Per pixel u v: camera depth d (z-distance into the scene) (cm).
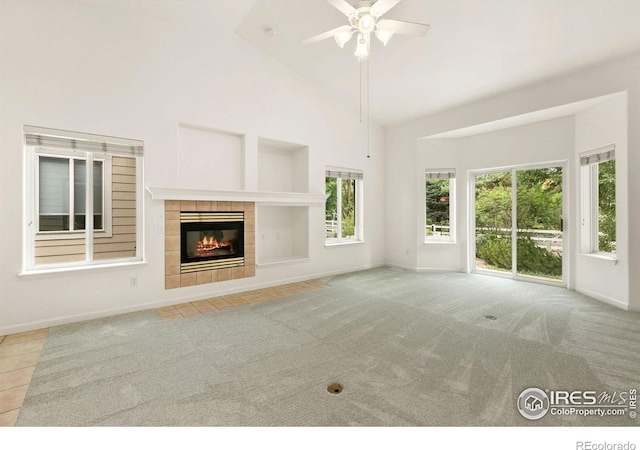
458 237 602
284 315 355
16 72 300
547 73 408
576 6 306
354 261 616
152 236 381
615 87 367
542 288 475
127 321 335
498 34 358
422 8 340
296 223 568
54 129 320
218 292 436
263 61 479
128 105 362
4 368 234
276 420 175
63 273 324
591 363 239
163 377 222
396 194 649
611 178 411
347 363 242
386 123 645
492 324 325
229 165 462
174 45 396
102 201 427
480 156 568
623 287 375
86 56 335
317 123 548
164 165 388
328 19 384
